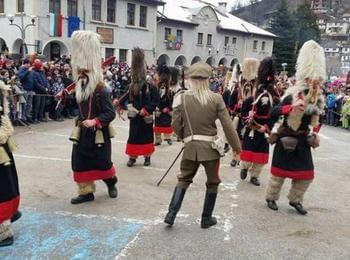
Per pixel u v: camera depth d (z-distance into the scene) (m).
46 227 4.28
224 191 5.76
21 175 6.05
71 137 4.75
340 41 76.25
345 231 4.54
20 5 23.22
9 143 3.77
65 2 23.95
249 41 46.03
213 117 4.21
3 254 3.69
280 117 4.84
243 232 4.36
